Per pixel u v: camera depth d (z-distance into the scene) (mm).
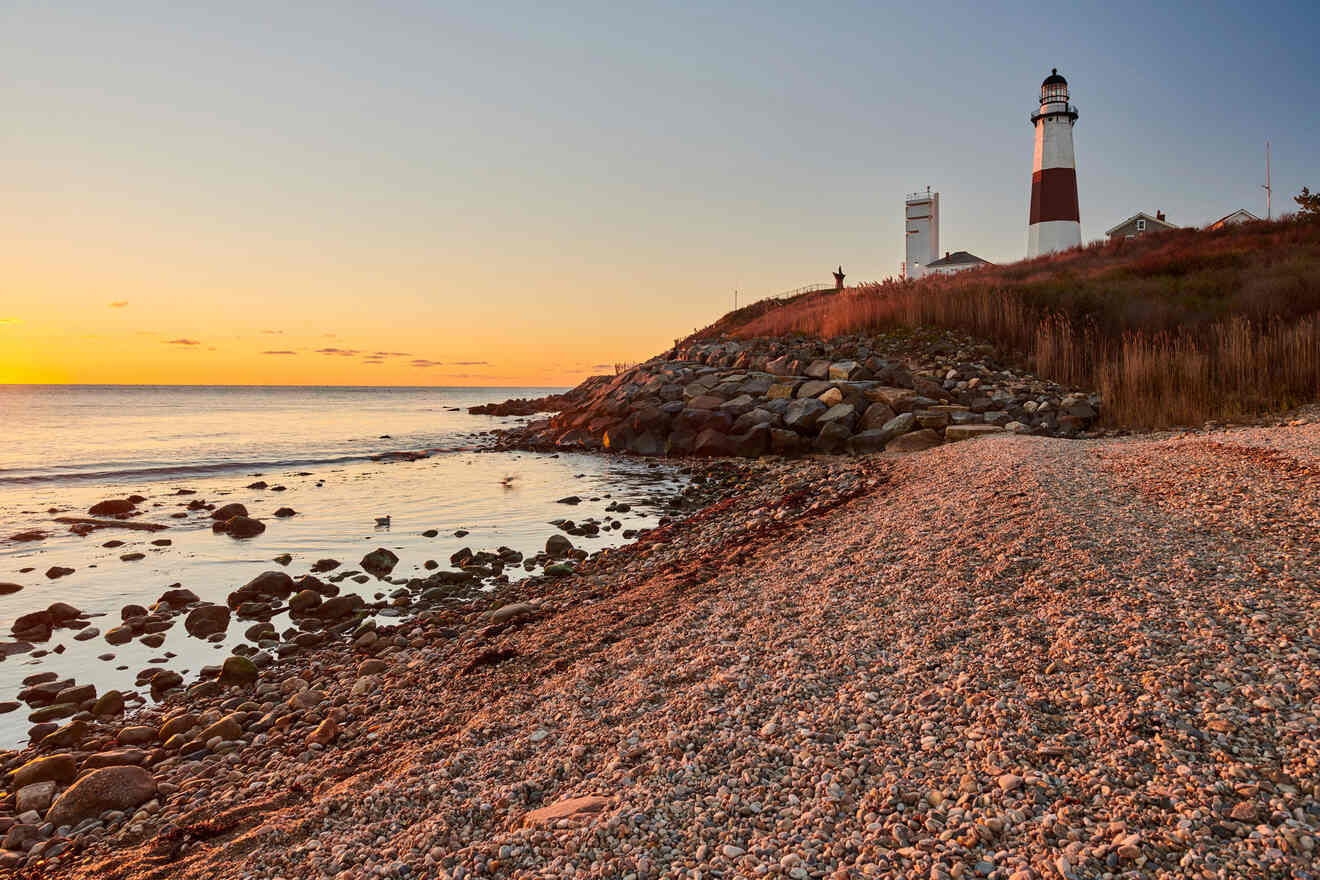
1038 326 24453
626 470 23344
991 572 6902
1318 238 29844
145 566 12953
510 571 12188
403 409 69750
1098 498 9164
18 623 9898
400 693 6992
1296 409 15750
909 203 66000
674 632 6977
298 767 5734
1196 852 3053
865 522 10164
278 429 42438
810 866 3326
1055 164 51406
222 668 8414
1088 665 4844
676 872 3426
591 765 4680
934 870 3148
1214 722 3979
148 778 5789
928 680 5035
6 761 6555
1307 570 5961
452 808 4398
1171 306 23578
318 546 14227
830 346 27516
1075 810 3457
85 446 32156
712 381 27625
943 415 20359
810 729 4602
